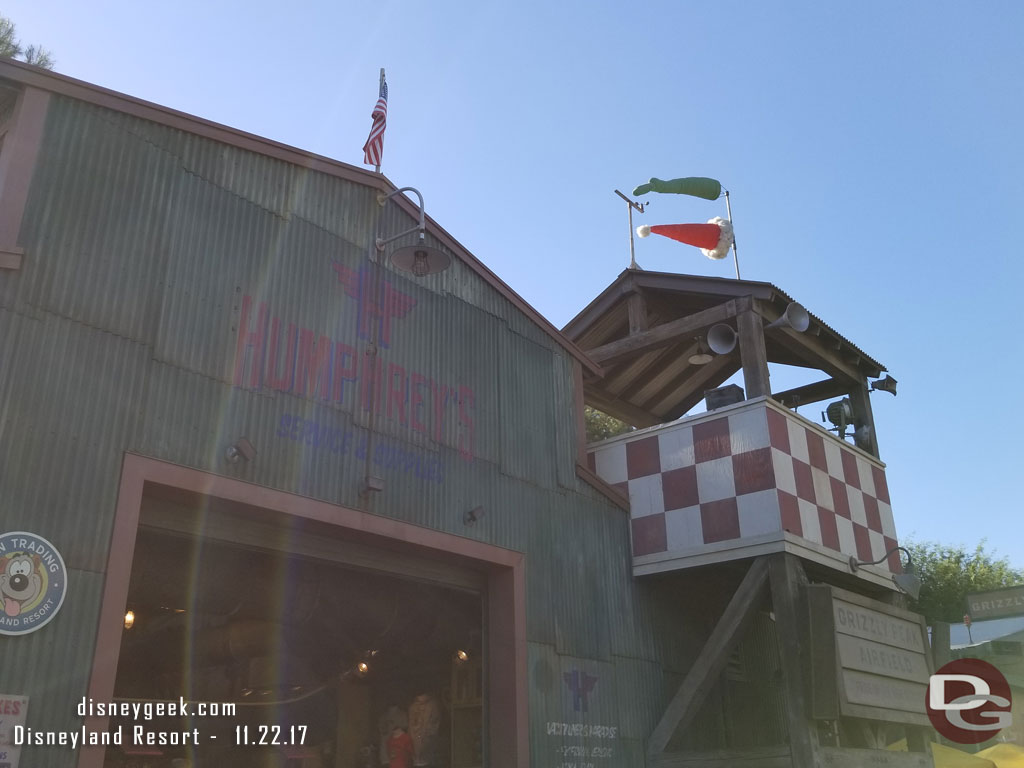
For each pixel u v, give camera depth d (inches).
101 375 308.0
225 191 369.7
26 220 302.8
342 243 413.1
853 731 479.5
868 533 549.6
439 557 421.4
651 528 524.1
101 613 284.5
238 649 506.6
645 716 486.9
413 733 526.3
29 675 265.4
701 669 474.3
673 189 631.8
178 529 331.9
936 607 1347.2
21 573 271.1
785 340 550.0
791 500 486.9
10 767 254.2
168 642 498.0
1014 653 831.1
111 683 280.4
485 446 454.6
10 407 282.5
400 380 419.5
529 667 431.2
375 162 446.0
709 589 568.1
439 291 458.9
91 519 292.2
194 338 340.2
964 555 1429.6
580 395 536.7
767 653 601.0
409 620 474.9
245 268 367.2
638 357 641.0
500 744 415.8
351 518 373.7
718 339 542.0
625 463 549.0
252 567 405.4
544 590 457.4
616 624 493.7
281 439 358.3
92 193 323.9
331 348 391.5
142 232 335.0
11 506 274.4
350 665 571.8
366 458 389.7
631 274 592.4
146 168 343.6
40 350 294.7
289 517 354.0
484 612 445.4
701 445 518.0
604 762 450.0
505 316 498.6
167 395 325.4
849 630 466.3
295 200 397.7
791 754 430.0
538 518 470.6
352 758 573.6
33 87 319.3
